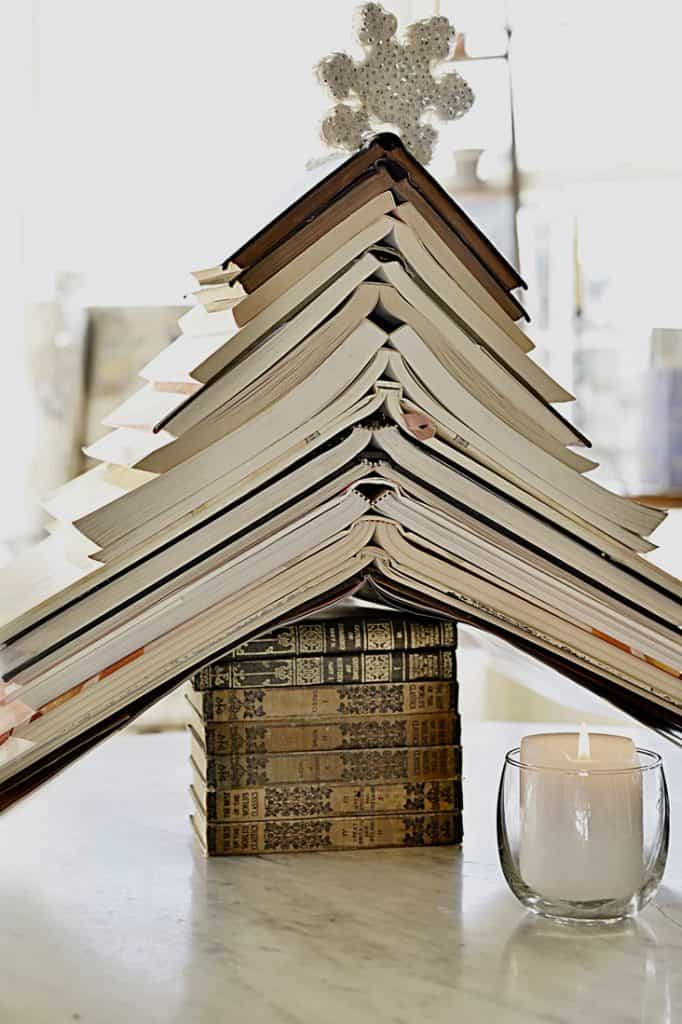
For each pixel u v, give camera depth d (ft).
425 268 2.42
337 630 2.87
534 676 3.52
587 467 2.59
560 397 2.60
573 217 6.94
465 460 2.47
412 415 2.44
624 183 6.93
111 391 6.90
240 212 6.95
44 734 2.35
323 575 2.52
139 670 2.41
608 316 6.98
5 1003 2.12
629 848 2.45
